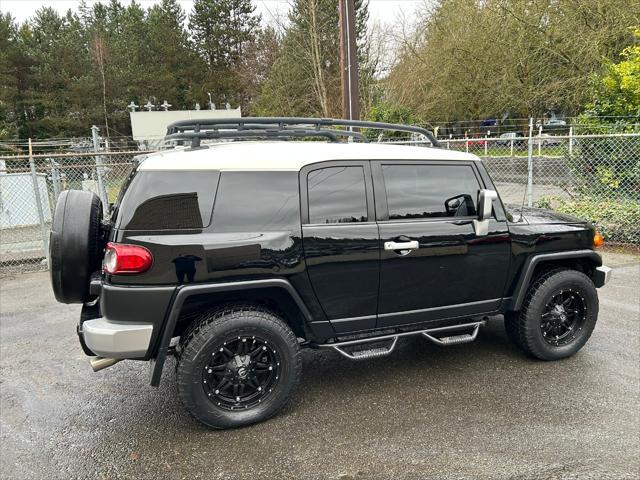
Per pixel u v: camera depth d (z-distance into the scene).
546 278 3.81
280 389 3.12
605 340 4.27
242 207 2.96
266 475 2.62
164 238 2.79
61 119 39.94
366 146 3.40
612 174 8.34
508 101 23.06
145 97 44.38
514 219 3.82
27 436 3.06
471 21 23.20
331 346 3.29
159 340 2.85
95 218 2.99
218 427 3.03
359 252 3.19
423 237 3.36
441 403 3.32
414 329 3.59
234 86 47.28
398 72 24.42
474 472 2.59
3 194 10.89
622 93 8.58
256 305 3.13
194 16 51.44
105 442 2.98
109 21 54.47
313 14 19.12
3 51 40.94
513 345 4.29
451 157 3.57
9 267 8.04
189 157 2.93
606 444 2.80
